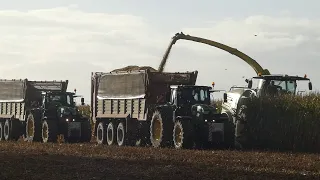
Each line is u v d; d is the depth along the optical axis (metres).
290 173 14.32
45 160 17.23
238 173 14.16
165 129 23.20
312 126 22.48
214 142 22.31
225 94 23.62
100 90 29.09
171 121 23.36
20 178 13.44
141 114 25.77
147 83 25.50
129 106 26.72
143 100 25.66
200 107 22.70
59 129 29.05
